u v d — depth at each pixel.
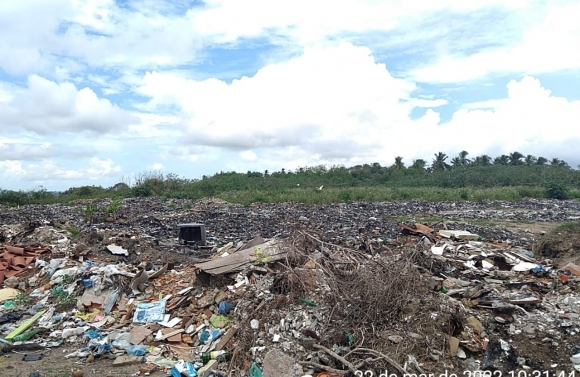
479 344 7.07
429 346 6.91
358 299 7.71
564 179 50.66
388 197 37.53
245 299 8.65
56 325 9.19
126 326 8.93
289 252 9.93
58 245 14.33
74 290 10.27
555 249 12.77
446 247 11.68
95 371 7.29
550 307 8.05
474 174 52.03
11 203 34.75
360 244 12.77
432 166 65.44
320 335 7.33
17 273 11.87
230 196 37.75
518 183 50.09
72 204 33.84
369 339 7.09
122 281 10.07
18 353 8.05
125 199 35.91
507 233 19.62
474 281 9.36
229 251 12.12
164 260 13.27
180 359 7.69
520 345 7.02
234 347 7.71
